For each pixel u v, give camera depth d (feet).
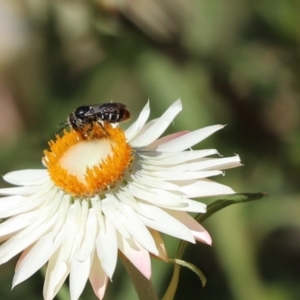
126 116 0.89
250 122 1.18
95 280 0.83
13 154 1.16
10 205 0.89
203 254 1.18
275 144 1.18
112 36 1.17
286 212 1.11
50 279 0.84
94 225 0.86
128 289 1.11
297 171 1.15
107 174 0.87
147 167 0.87
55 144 0.89
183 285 1.17
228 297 1.16
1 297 1.15
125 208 0.86
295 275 1.18
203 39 1.18
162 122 0.90
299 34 1.16
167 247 1.08
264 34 1.17
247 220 1.10
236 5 1.17
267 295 1.09
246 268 1.09
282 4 1.15
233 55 1.18
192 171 0.86
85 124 0.88
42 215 0.87
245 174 1.15
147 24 1.18
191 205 0.84
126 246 0.84
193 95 1.17
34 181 0.90
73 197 0.87
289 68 1.18
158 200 0.85
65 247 0.85
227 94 1.18
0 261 0.85
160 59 1.18
